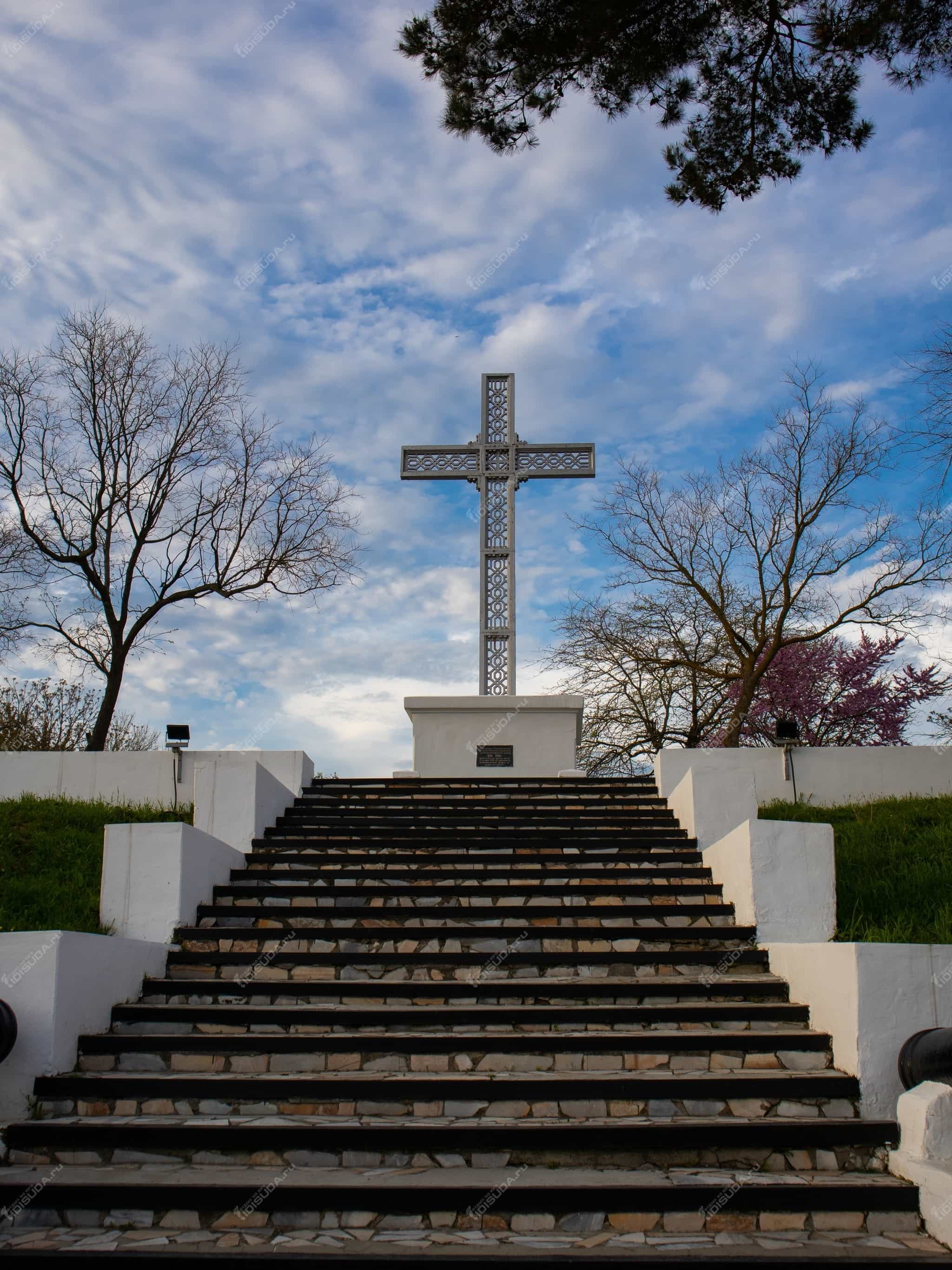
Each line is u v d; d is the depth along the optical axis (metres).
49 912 8.55
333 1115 5.59
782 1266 4.33
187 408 19.80
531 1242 4.55
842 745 21.56
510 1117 5.57
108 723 18.59
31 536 18.52
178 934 7.74
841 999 5.94
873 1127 5.26
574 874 8.95
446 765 15.48
